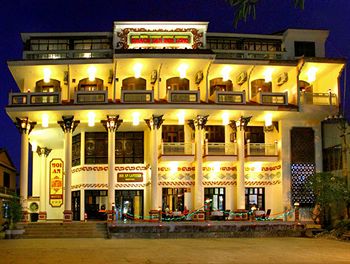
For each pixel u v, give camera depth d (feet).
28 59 105.19
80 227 95.35
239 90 114.21
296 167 110.32
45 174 126.00
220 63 106.93
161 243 81.46
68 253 65.72
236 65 108.27
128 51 103.30
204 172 114.21
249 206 113.60
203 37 112.57
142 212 112.98
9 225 96.53
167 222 95.76
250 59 107.65
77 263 55.77
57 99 102.47
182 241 85.76
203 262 56.90
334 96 109.29
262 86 115.75
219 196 114.11
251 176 114.62
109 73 108.88
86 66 106.01
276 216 108.99
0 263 55.57
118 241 85.51
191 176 113.70
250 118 109.29
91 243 81.15
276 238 93.25
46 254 64.54
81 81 111.14
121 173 114.32
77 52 111.55
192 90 105.60
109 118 104.53
